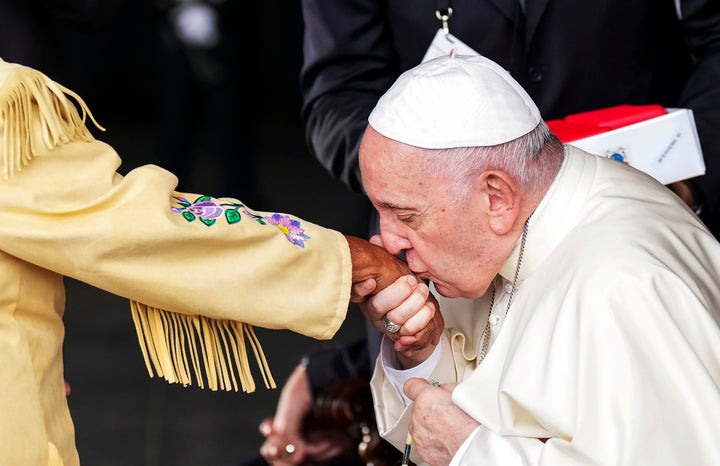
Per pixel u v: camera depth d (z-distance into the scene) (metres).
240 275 8.45
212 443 17.77
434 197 8.34
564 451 7.80
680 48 11.76
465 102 8.30
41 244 8.01
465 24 11.18
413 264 8.81
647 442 7.60
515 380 8.16
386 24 11.88
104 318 23.08
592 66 11.23
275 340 21.59
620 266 8.06
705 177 10.80
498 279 9.32
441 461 8.97
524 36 11.12
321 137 11.77
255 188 29.91
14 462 7.84
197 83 28.39
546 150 8.63
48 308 8.41
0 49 15.41
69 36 39.59
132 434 18.06
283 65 41.94
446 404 8.90
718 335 7.92
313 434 12.32
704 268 8.59
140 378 20.20
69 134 8.21
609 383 7.76
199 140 32.16
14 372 7.97
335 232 9.01
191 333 8.70
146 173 8.34
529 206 8.55
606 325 7.90
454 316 9.87
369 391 12.28
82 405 19.06
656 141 10.06
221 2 27.58
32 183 8.01
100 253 8.09
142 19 40.44
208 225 8.38
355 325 22.44
